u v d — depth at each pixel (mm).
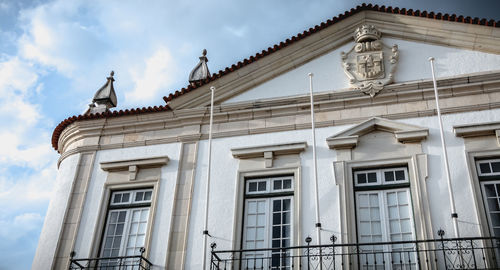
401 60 10656
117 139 11344
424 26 10773
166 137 11078
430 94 10086
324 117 10398
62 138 12000
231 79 11258
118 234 10234
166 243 9797
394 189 9367
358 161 9688
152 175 10664
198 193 10211
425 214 8883
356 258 8852
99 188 10758
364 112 10250
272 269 9172
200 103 11234
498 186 8938
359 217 9258
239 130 10719
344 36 11227
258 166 10156
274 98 10883
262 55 11258
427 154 9445
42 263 10102
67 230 10383
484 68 10180
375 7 11156
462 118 9695
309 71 11070
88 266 9797
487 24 10344
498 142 9203
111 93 12188
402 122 9875
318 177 9727
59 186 11039
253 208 9836
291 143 10078
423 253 8586
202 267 9414
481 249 8375
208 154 10344
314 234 9203
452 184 9055
